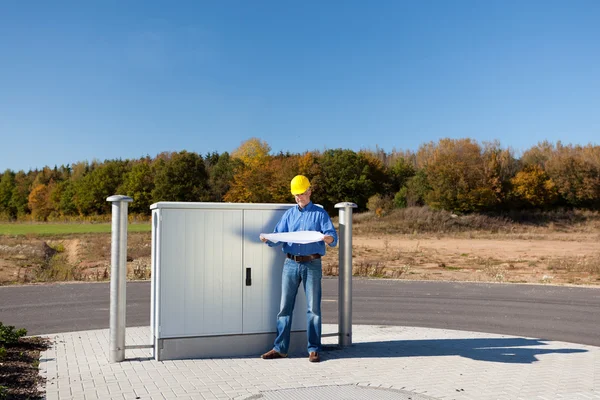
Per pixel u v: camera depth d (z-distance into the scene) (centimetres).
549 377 566
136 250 2650
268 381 537
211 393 493
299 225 635
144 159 9625
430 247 3378
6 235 3856
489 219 5222
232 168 8200
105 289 1404
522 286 1536
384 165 7481
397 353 679
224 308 641
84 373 558
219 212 641
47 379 532
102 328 900
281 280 661
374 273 1822
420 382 539
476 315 1068
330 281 1638
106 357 637
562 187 5916
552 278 1809
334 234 625
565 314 1078
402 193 6281
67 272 1700
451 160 5753
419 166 8012
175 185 7669
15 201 10031
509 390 515
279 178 7231
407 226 4881
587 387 529
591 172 5878
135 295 1320
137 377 545
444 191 5681
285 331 639
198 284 632
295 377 553
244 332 649
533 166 6044
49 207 9338
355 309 1141
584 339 838
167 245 620
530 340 790
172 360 620
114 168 8681
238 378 546
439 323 980
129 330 861
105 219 7862
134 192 7869
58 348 690
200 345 633
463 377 561
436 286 1527
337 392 500
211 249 637
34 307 1117
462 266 2275
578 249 3297
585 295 1352
